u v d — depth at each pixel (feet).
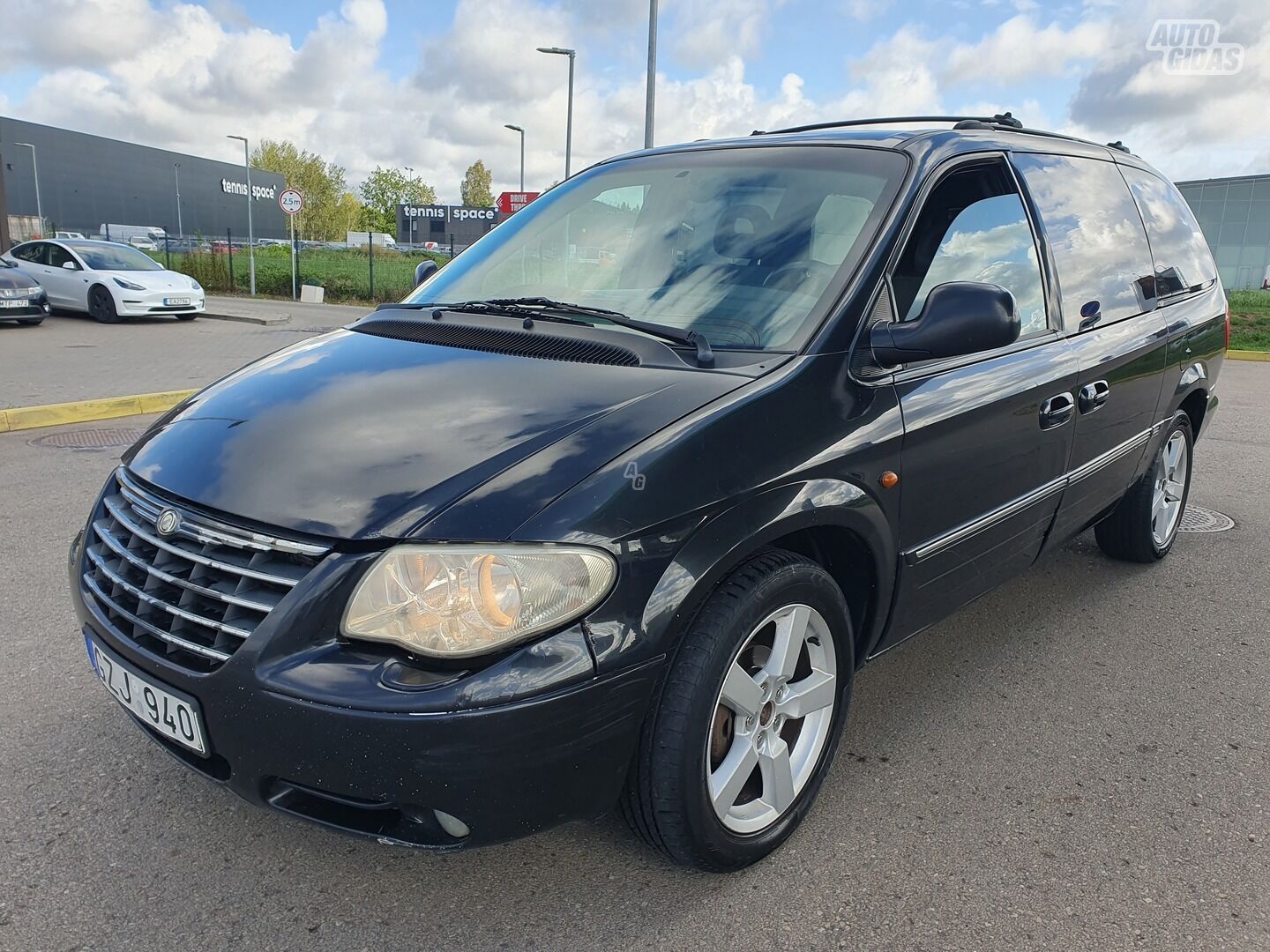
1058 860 8.07
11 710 9.98
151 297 53.72
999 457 9.69
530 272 10.46
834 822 8.55
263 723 6.13
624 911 7.32
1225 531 17.79
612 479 6.49
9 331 48.01
